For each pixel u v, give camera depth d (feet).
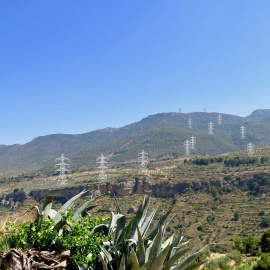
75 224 16.21
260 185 328.70
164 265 14.69
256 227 237.25
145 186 377.91
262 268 63.62
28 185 559.38
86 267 15.14
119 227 17.06
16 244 15.08
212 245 203.31
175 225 264.72
